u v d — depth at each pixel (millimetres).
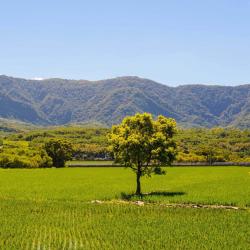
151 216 54312
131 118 77438
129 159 75938
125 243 40000
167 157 76250
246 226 47719
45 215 55250
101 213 56844
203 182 100625
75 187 89875
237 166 185625
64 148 187125
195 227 47125
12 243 39938
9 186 92375
